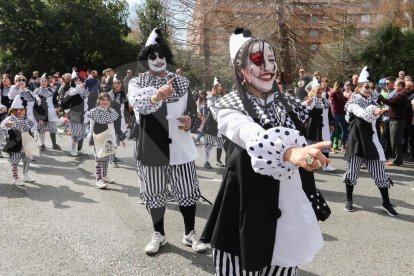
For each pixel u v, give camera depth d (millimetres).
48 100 6156
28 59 18547
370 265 3436
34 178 3902
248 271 1699
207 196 3838
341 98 8484
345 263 3453
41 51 17938
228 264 1838
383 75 14234
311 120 6102
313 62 6695
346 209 4855
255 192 1729
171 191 3352
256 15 7238
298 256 1788
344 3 12773
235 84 1872
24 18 18359
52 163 3678
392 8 16594
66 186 2631
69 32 12430
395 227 4355
